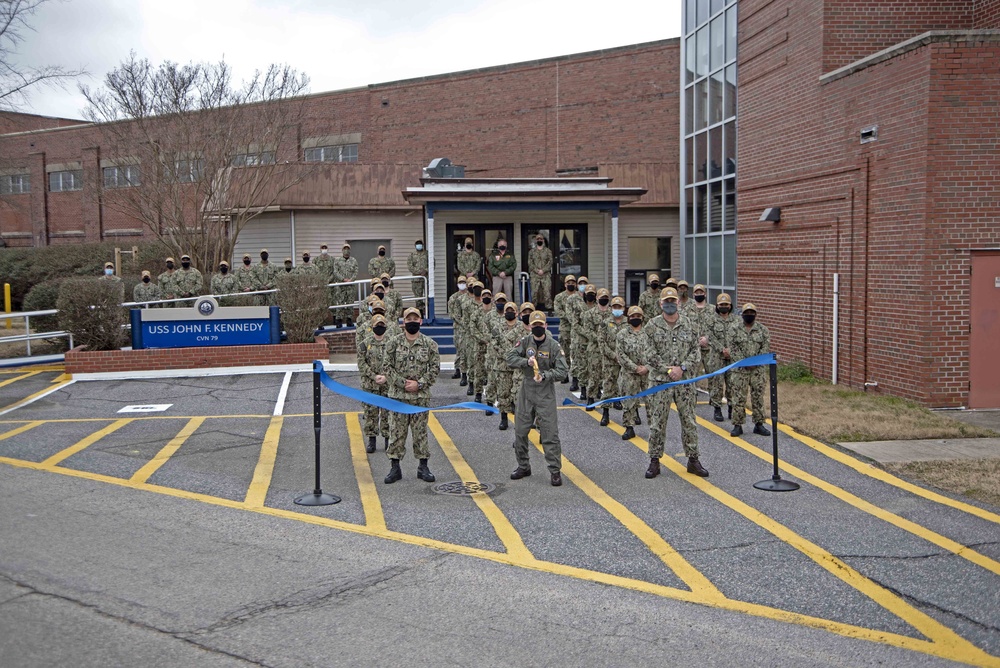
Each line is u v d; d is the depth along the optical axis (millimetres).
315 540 8055
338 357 20328
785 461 11062
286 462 11211
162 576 7074
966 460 10859
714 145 22594
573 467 10992
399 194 26891
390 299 17750
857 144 15727
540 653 5777
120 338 19172
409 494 9742
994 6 16375
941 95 13828
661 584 7027
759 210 19578
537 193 22141
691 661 5688
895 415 13344
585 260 25000
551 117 37625
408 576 7152
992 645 5969
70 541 7918
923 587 6953
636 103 36219
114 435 12766
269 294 22297
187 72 28234
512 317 12969
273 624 6180
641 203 26672
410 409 10039
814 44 17109
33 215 41719
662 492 9773
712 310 14234
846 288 16172
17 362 19578
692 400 10406
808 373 17375
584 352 15070
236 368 18578
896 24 16844
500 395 13078
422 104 39750
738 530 8367
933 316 14031
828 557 7613
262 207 26344
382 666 5566
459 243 24891
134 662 5570
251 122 28109
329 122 38844
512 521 8703
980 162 13938
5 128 44406
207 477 10391
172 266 22172
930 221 13953
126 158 27562
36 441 12320
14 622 6152
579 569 7352
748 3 19859
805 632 6152
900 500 9312
